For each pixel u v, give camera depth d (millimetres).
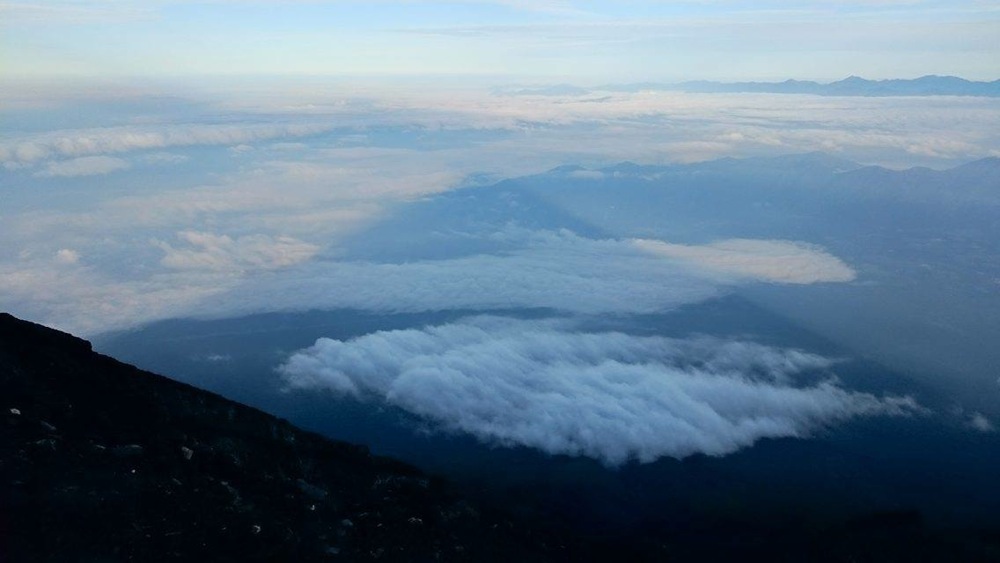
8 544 18641
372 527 27062
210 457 27438
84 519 20500
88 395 29250
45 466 22172
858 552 53625
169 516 22047
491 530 32750
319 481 30641
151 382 33125
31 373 28922
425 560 26500
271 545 22750
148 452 25484
